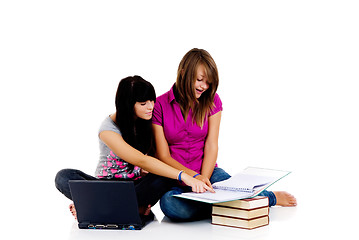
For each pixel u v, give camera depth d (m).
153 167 4.36
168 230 4.30
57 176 4.63
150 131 4.55
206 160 4.75
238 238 4.09
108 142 4.36
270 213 4.77
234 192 4.31
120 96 4.33
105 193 4.27
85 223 4.39
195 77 4.42
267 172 4.62
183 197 4.26
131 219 4.32
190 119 4.66
